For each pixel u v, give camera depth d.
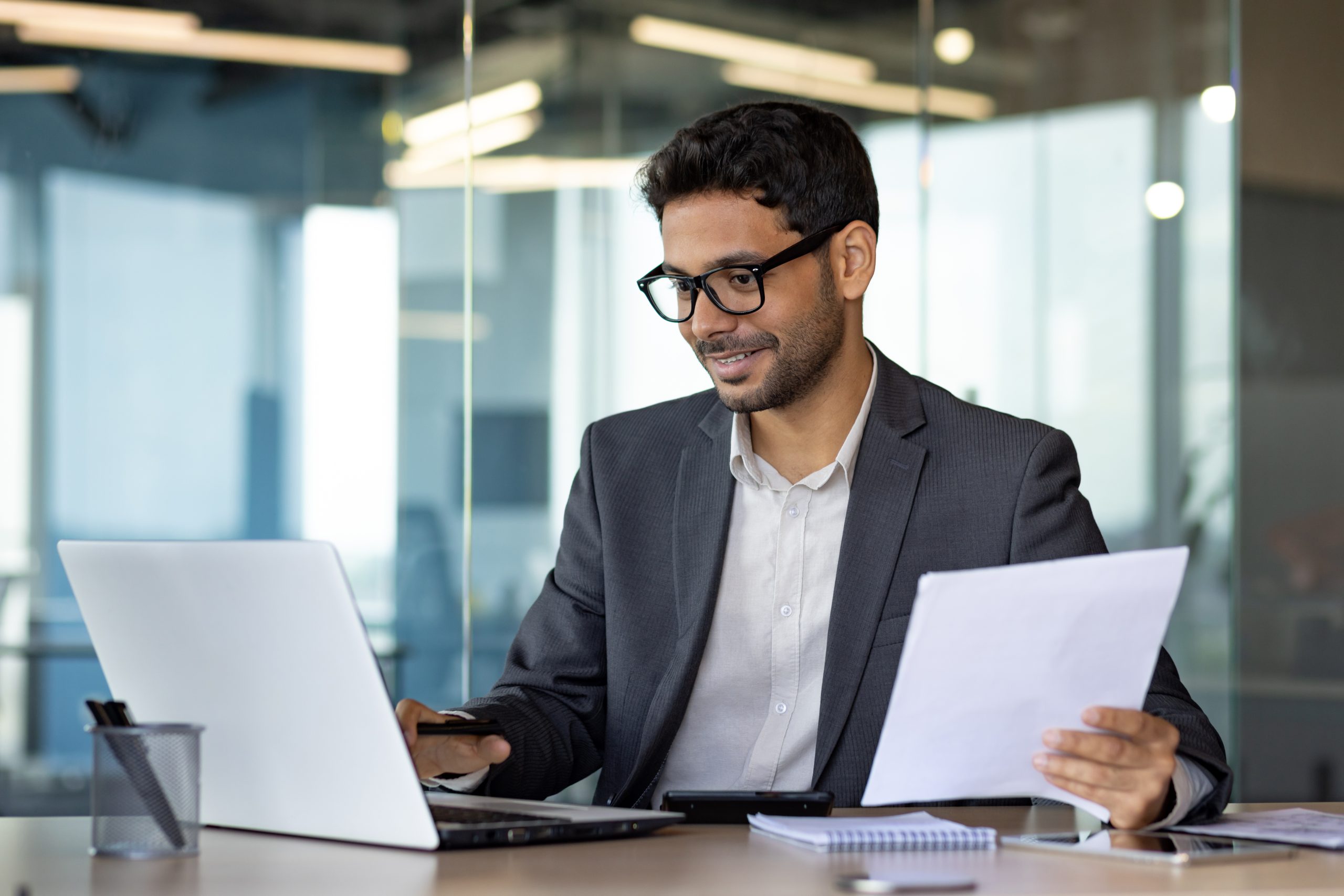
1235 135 3.47
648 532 1.64
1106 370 3.47
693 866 0.94
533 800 1.45
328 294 3.61
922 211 3.51
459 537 3.54
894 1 3.53
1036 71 3.51
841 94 3.54
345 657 1.01
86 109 3.68
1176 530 3.46
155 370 3.64
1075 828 1.16
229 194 3.66
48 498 3.62
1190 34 3.50
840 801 1.45
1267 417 3.46
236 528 3.62
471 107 3.57
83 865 0.97
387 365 3.58
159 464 3.63
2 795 3.60
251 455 3.62
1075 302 3.48
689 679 1.54
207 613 1.08
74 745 3.64
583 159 3.55
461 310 3.56
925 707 1.04
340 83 3.63
